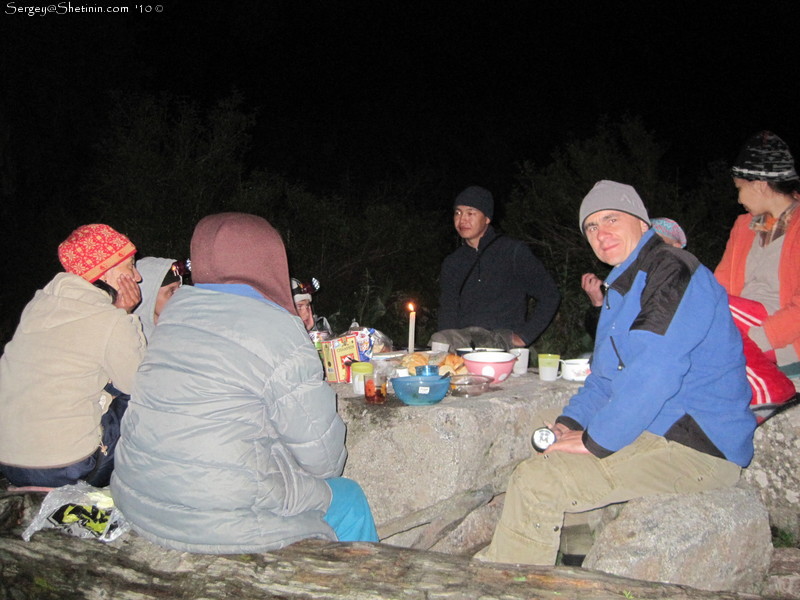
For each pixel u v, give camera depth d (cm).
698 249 795
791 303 310
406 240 951
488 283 438
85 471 259
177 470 214
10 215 1060
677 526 248
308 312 373
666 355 233
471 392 302
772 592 279
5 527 257
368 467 285
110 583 221
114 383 262
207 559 225
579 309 720
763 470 347
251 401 217
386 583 209
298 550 228
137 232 821
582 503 247
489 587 206
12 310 937
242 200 873
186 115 888
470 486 276
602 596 200
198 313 224
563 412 278
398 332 855
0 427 260
